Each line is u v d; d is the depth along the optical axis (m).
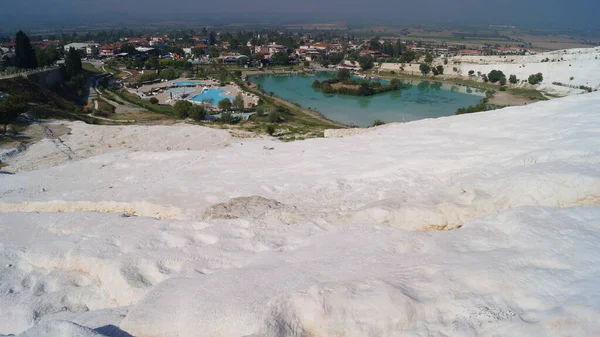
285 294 10.70
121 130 58.56
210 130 58.09
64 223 22.28
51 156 46.69
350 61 183.38
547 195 15.34
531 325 8.63
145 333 10.84
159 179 32.91
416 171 24.81
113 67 155.12
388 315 9.51
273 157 36.09
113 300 14.70
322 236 15.89
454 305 9.64
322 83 135.12
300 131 70.06
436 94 126.44
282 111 97.12
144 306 11.69
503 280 10.02
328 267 12.42
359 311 9.73
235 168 33.72
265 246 15.93
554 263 10.45
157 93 116.12
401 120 93.94
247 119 86.56
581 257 10.45
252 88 130.88
